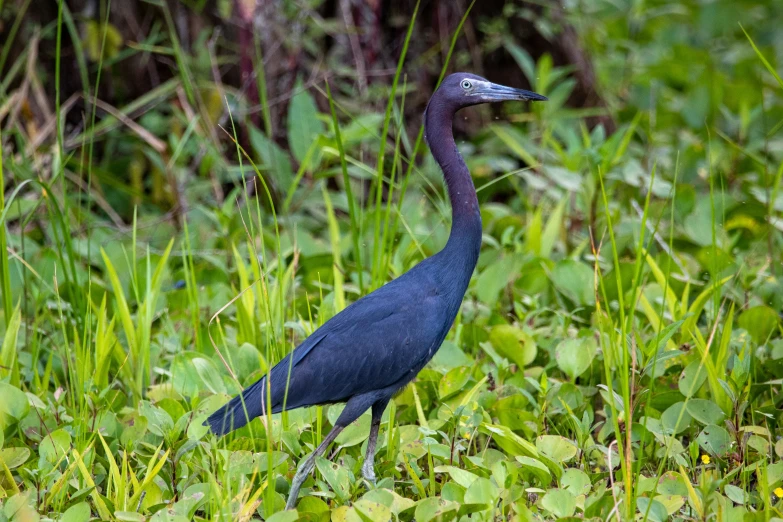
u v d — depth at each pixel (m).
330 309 11.03
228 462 7.64
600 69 18.67
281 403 8.70
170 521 7.14
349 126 13.30
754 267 12.18
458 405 9.12
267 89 15.38
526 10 16.23
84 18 15.51
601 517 7.43
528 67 15.04
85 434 8.48
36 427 9.12
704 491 7.27
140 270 12.06
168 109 16.33
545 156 15.23
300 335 11.05
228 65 16.20
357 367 8.71
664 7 21.84
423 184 15.20
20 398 8.82
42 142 15.17
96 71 16.06
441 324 9.16
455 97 9.40
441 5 16.59
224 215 13.09
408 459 8.48
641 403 9.19
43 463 8.11
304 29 15.66
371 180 16.03
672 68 18.61
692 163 15.59
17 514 7.29
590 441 8.76
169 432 8.23
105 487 8.58
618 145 14.68
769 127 17.98
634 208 13.69
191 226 14.13
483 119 16.97
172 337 10.82
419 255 12.98
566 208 14.41
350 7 15.88
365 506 7.22
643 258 8.59
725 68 21.19
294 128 13.85
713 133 17.06
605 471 8.55
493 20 16.42
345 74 15.72
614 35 20.64
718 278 10.38
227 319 11.70
